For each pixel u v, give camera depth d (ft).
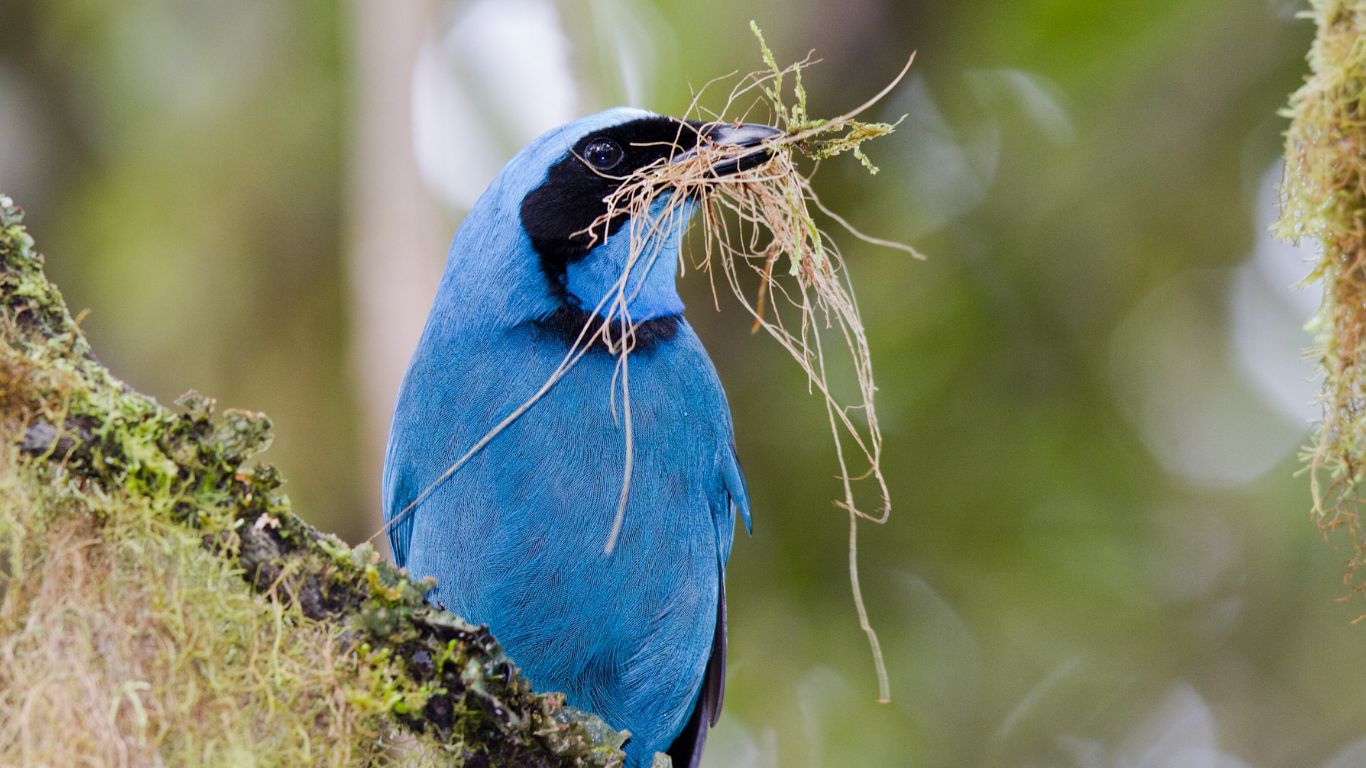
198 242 38.96
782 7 38.40
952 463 41.06
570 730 15.97
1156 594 42.39
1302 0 38.60
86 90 39.86
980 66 41.81
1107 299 41.42
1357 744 42.19
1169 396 42.73
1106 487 41.60
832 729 41.27
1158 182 40.57
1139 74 40.11
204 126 39.04
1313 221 17.19
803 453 40.86
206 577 14.65
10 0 39.70
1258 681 42.86
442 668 15.39
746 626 41.19
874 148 41.34
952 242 41.50
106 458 14.73
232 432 15.05
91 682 14.16
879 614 40.98
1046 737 42.04
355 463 38.63
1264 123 39.96
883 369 40.78
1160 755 42.80
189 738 14.12
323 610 15.10
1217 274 42.16
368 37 32.53
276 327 38.96
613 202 24.17
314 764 14.55
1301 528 41.68
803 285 21.62
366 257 31.96
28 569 14.51
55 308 15.21
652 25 38.22
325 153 38.65
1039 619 41.86
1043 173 40.96
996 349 41.16
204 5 39.17
